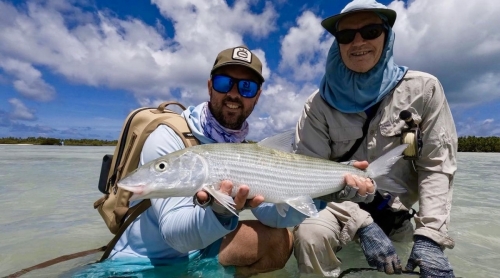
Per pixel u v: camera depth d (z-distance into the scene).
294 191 0.82
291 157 0.83
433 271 0.84
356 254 1.08
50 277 0.85
